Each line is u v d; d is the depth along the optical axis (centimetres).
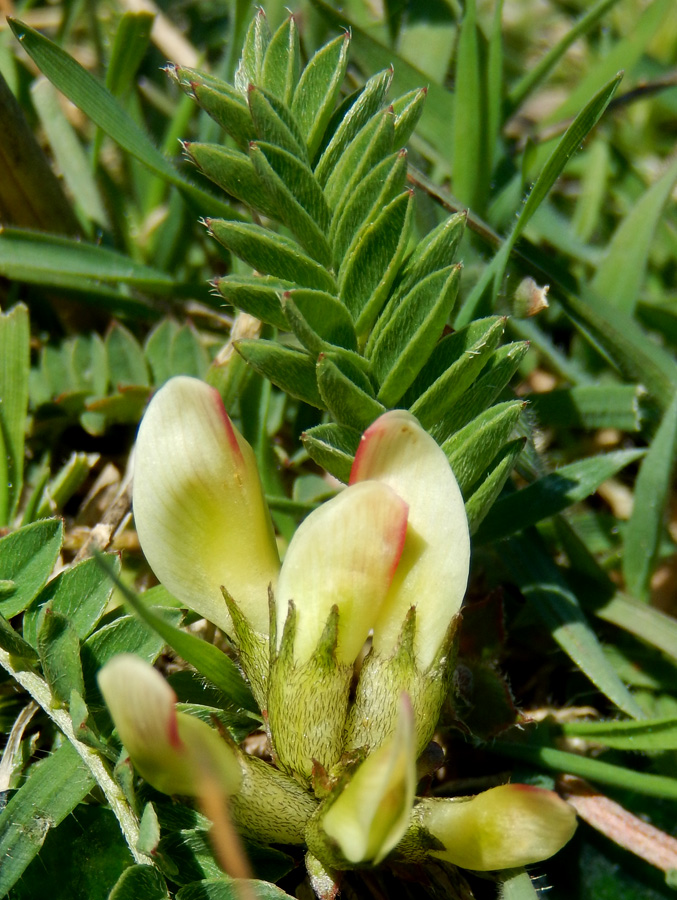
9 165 10
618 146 14
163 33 13
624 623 9
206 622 8
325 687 6
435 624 6
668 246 12
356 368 7
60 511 9
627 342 10
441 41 12
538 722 8
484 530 8
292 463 10
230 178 7
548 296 10
